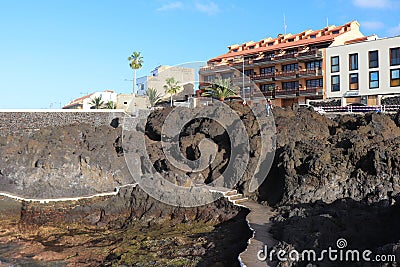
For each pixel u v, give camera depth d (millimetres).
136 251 21547
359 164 24922
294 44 59000
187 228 25172
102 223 28062
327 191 24219
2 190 29453
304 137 31219
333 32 60344
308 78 53875
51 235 26484
